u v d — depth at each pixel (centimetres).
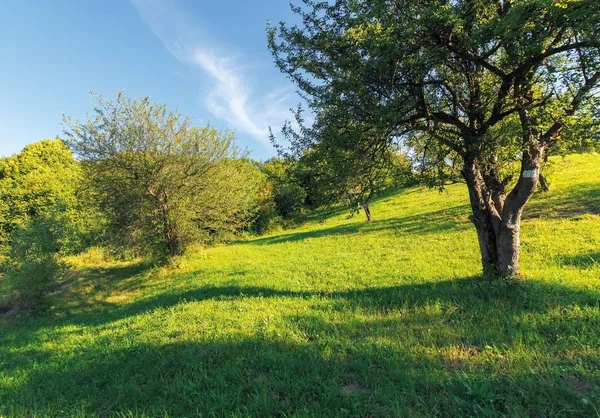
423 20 468
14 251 1169
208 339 584
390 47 465
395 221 2111
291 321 627
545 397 310
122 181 1555
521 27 427
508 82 535
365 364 416
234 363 468
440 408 316
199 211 1736
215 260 1794
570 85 492
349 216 668
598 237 898
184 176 1623
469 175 657
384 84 531
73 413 418
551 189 1717
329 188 644
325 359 447
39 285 1107
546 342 422
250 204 2466
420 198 3034
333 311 662
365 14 466
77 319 1005
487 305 563
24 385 530
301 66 595
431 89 643
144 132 1539
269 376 425
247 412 345
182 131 1645
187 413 369
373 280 886
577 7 385
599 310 480
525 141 576
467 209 1864
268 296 861
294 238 2361
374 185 673
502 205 684
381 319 577
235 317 699
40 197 2669
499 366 375
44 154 3488
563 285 604
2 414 439
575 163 2439
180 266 1669
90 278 1591
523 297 564
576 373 345
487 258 677
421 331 506
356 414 319
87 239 1934
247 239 3170
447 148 681
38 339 822
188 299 973
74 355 652
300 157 684
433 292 692
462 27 480
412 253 1174
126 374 509
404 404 326
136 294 1298
